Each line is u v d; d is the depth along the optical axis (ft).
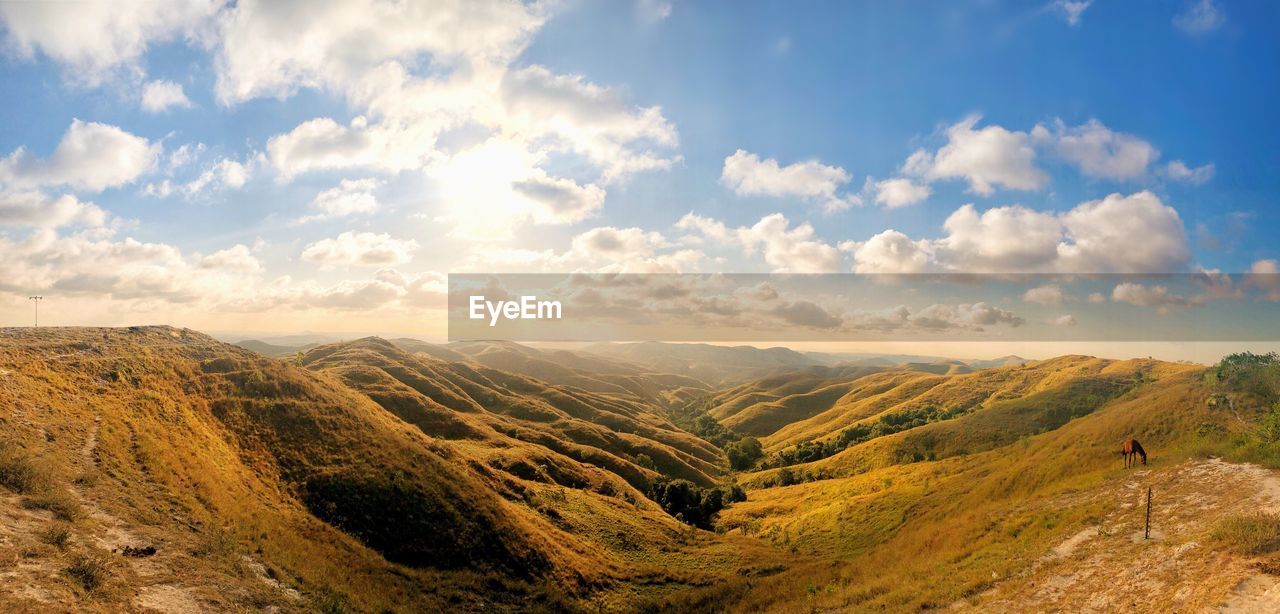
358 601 103.19
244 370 212.02
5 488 82.12
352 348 645.10
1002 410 432.25
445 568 143.43
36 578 60.54
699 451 608.19
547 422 517.14
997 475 197.67
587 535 202.80
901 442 411.34
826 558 194.59
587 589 160.04
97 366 164.55
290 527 129.49
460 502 170.50
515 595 143.23
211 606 74.59
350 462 172.04
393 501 158.61
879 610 94.48
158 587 73.31
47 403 126.82
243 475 146.92
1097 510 111.24
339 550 129.70
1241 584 60.03
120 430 129.08
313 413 196.75
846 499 264.11
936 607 88.58
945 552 126.21
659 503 322.96
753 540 237.04
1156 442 179.73
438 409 369.50
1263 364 203.21
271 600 85.15
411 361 623.36
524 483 237.66
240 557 96.99
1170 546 80.59
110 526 85.71
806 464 457.68
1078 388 465.47
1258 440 118.62
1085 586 78.33
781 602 133.49
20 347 162.50
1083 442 197.57
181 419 156.15
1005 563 98.27
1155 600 66.18
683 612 150.41
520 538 166.71
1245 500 91.91
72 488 94.22
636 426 646.74
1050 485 158.51
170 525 96.68
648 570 182.09
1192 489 106.63
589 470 327.88
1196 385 208.85
